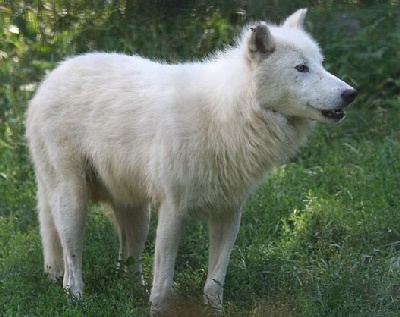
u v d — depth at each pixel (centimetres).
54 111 1338
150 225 1547
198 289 1311
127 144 1270
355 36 2119
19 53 2108
